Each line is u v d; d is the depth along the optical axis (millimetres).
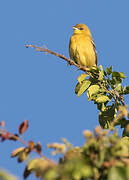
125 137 9859
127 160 5879
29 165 6312
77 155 6121
